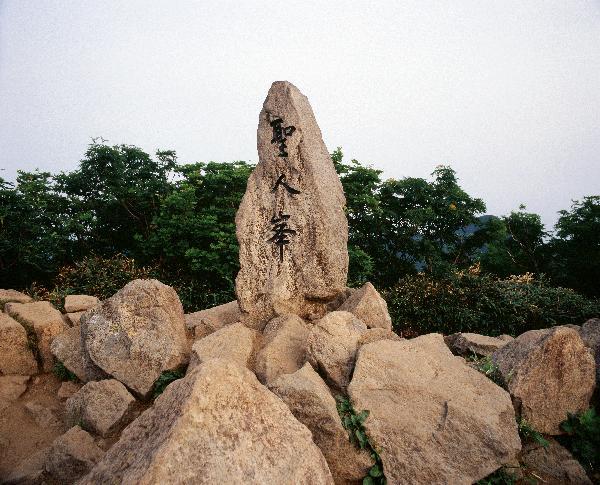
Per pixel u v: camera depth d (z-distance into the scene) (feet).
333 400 11.85
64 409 15.55
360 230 43.62
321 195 19.99
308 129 21.11
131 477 7.04
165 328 16.84
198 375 8.59
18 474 11.85
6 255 31.71
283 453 8.45
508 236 55.88
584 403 13.98
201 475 7.23
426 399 12.08
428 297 31.42
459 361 13.96
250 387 9.27
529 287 34.12
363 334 15.30
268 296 20.06
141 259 38.11
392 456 10.97
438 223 46.06
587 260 44.62
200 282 33.73
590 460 12.69
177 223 33.19
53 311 20.63
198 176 36.45
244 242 20.90
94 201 40.78
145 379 15.71
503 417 11.70
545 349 13.89
